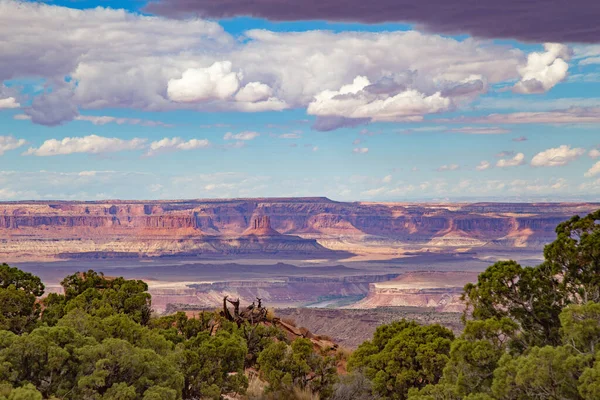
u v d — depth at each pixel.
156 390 22.62
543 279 27.20
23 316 28.66
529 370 20.98
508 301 27.02
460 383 23.94
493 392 22.11
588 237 26.25
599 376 19.59
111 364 22.78
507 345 25.55
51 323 30.16
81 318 26.05
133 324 26.75
